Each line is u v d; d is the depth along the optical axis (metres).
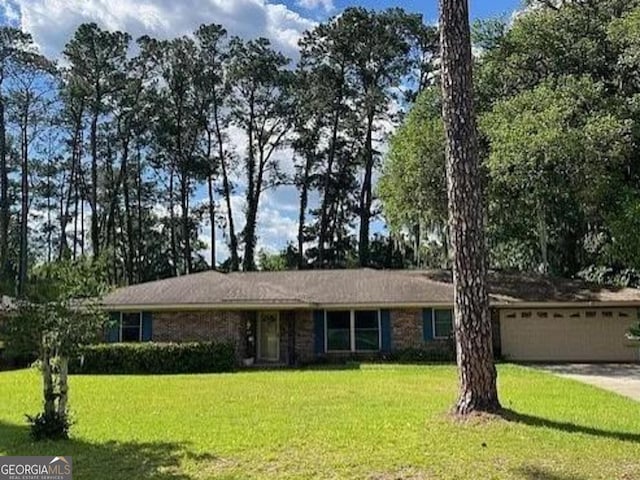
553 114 19.56
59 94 37.94
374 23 39.16
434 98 25.77
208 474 6.76
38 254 42.19
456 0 9.95
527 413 9.77
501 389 13.52
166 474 6.81
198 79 40.06
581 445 7.68
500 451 7.39
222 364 19.55
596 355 22.30
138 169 41.50
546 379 15.71
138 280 41.31
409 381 15.13
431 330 22.23
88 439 8.64
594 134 19.02
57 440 8.58
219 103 40.69
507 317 22.77
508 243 31.12
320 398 12.13
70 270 9.13
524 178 20.33
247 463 7.12
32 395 13.70
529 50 23.56
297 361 22.39
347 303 22.06
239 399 12.23
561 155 19.03
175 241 41.75
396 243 39.31
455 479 6.46
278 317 22.61
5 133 37.28
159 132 40.03
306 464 7.00
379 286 23.25
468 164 9.64
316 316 22.78
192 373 18.77
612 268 27.12
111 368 19.00
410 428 8.66
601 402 11.57
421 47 39.44
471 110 9.80
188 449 7.84
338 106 40.19
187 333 21.38
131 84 39.16
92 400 12.35
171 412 10.75
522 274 25.48
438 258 34.78
